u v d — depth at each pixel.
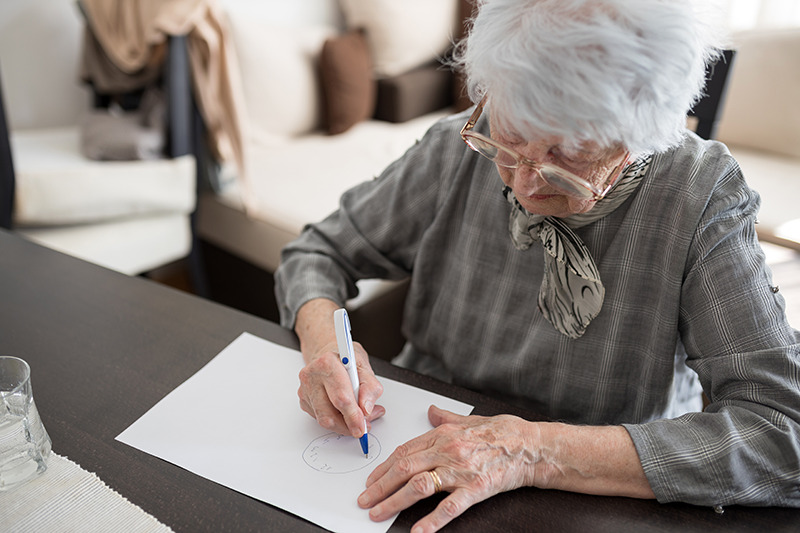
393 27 2.43
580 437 0.61
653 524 0.56
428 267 0.90
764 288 0.65
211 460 0.62
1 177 1.51
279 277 0.94
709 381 0.67
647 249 0.72
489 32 0.58
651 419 0.77
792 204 1.44
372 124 2.50
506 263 0.82
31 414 0.59
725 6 0.60
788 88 1.70
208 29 1.73
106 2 1.77
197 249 1.94
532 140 0.58
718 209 0.67
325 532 0.55
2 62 2.01
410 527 0.56
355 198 0.97
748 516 0.57
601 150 0.57
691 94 0.59
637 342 0.75
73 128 2.12
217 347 0.79
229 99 1.81
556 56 0.52
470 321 0.86
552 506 0.58
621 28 0.53
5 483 0.58
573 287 0.75
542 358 0.79
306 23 2.66
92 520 0.55
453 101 2.65
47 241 1.60
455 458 0.59
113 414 0.68
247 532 0.55
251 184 1.94
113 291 0.90
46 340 0.79
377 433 0.66
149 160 1.72
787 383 0.61
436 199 0.88
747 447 0.59
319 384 0.68
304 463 0.62
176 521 0.55
